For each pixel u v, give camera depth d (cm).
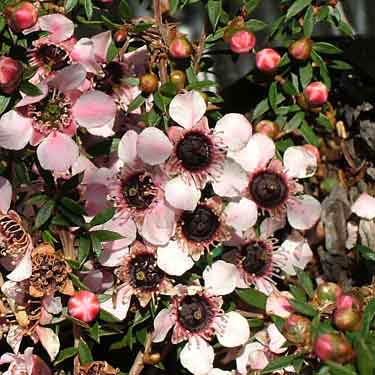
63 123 29
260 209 30
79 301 29
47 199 29
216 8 30
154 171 30
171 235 30
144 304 30
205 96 30
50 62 29
